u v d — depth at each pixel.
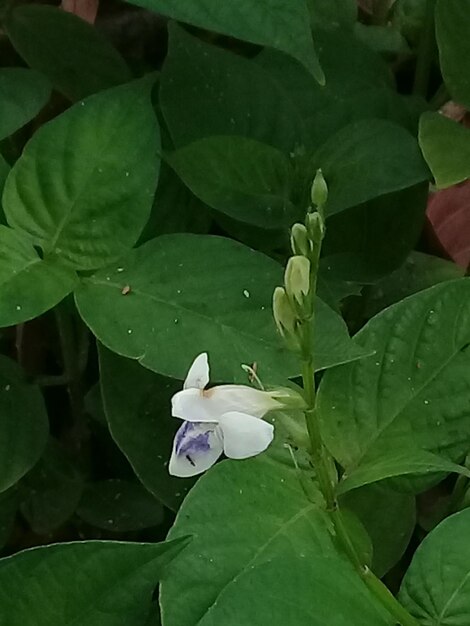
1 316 0.17
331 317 0.16
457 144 0.20
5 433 0.19
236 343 0.16
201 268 0.17
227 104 0.21
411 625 0.15
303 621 0.14
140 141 0.18
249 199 0.20
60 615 0.14
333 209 0.19
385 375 0.17
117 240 0.18
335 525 0.15
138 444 0.19
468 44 0.21
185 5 0.15
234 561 0.15
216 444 0.14
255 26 0.15
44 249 0.18
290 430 0.15
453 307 0.17
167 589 0.14
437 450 0.16
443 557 0.15
